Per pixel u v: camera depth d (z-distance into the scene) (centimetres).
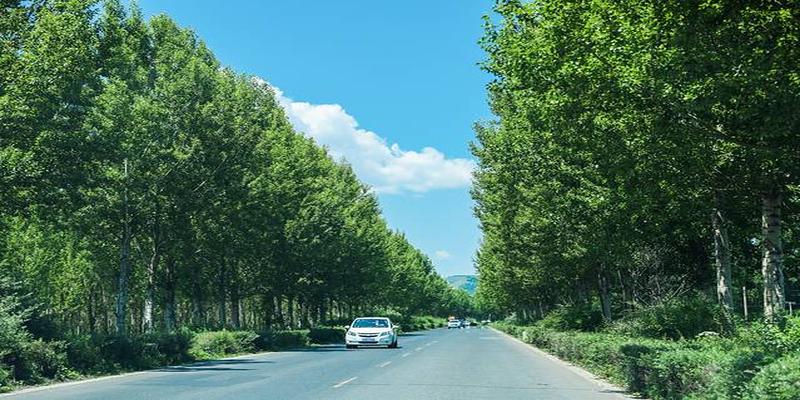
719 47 890
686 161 1246
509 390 1407
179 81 2680
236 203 2948
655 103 1059
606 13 1002
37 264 4462
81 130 1967
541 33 1139
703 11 845
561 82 1095
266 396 1278
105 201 2495
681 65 908
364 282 5247
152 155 2539
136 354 2069
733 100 940
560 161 1989
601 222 1917
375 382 1573
